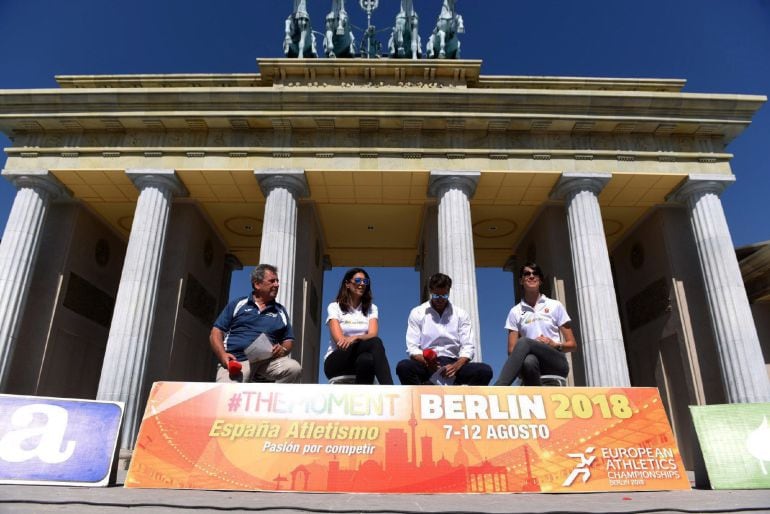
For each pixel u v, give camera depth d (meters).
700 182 26.69
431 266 28.95
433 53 32.84
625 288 34.50
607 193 28.67
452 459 7.20
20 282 24.92
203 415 7.51
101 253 32.19
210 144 27.19
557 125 27.16
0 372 23.38
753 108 26.62
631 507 5.65
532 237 33.09
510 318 11.93
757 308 32.00
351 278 10.91
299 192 27.02
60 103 26.47
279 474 7.04
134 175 26.33
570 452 7.36
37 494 6.04
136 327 23.39
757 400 22.66
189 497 6.13
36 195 26.55
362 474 7.05
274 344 10.23
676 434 28.00
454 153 26.89
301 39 32.41
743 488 7.47
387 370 9.82
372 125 27.17
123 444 21.47
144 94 26.27
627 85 30.44
